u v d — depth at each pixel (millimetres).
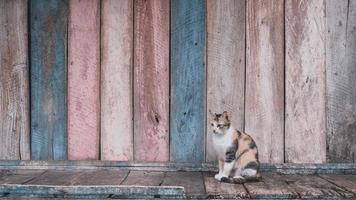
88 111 2262
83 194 1742
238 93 2244
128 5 2258
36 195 1751
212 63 2244
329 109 2225
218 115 2062
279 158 2236
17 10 2264
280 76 2240
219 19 2242
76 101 2260
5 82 2268
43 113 2268
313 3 2230
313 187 1806
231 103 2244
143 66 2258
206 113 2246
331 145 2225
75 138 2262
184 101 2250
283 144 2236
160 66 2254
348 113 2221
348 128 2221
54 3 2258
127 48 2258
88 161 2213
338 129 2223
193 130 2246
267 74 2242
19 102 2266
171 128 2256
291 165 2180
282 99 2238
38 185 1758
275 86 2240
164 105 2256
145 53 2256
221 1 2238
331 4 2227
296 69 2234
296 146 2232
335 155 2225
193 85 2246
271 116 2238
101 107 2262
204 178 2010
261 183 1901
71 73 2260
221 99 2244
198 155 2244
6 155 2268
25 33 2262
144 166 2195
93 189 1732
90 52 2260
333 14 2225
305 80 2232
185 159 2246
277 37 2240
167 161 2238
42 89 2266
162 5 2250
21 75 2264
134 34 2258
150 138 2258
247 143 2051
